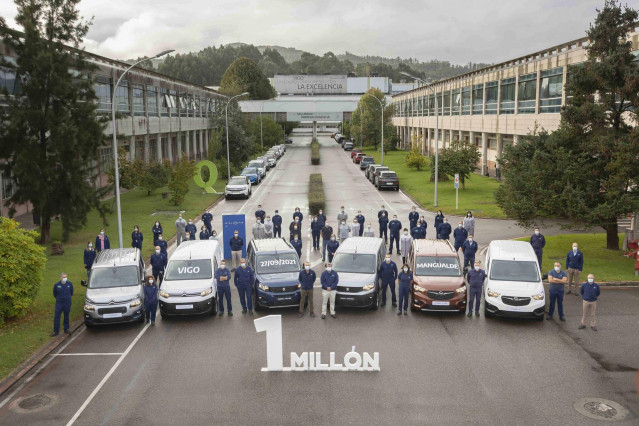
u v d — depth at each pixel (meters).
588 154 22.02
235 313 17.30
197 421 10.48
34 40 25.27
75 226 26.72
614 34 21.78
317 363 12.75
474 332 15.24
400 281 16.67
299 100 111.94
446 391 11.62
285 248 18.72
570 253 18.66
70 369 13.11
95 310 15.73
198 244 19.41
